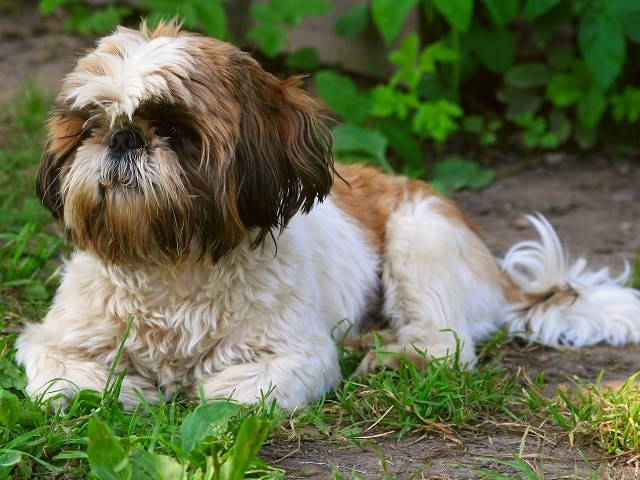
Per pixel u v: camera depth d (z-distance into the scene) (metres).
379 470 5.46
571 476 5.46
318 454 5.63
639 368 7.43
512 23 13.21
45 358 6.20
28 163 10.61
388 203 8.09
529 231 10.43
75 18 15.66
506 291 8.36
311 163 6.25
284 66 13.97
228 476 4.76
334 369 6.52
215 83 5.73
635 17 11.58
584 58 12.21
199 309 6.18
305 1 12.42
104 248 6.01
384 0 11.12
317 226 7.23
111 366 6.16
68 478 5.22
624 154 12.63
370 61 12.80
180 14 12.13
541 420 6.23
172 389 6.38
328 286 7.20
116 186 5.66
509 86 12.59
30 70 13.92
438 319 7.46
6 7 16.59
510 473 5.51
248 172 5.82
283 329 6.29
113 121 5.65
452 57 11.46
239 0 13.80
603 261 9.69
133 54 5.77
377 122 11.60
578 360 7.59
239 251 6.10
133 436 5.33
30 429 5.65
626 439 5.82
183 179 5.65
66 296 6.50
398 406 6.09
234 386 6.06
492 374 6.76
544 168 12.27
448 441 5.88
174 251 5.85
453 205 8.47
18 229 9.08
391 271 7.75
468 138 12.81
